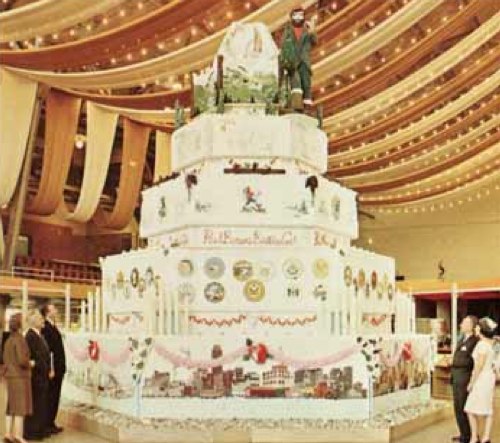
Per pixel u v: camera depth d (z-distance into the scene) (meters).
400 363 9.18
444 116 19.72
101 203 29.48
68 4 13.38
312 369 8.28
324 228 9.30
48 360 8.34
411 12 14.54
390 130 19.97
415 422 8.56
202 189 9.05
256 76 9.78
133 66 15.66
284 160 9.20
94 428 8.32
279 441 7.65
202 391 8.27
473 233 26.70
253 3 15.97
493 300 21.77
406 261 27.91
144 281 9.36
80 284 23.38
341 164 22.42
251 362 8.30
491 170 22.66
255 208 9.02
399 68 16.48
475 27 17.67
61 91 18.88
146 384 8.34
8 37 14.12
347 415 8.24
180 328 8.79
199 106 10.07
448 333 21.61
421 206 25.19
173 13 13.62
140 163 21.84
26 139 17.66
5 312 20.80
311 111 10.09
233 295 8.90
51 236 29.70
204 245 8.97
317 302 8.84
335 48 16.06
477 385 7.72
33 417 8.17
